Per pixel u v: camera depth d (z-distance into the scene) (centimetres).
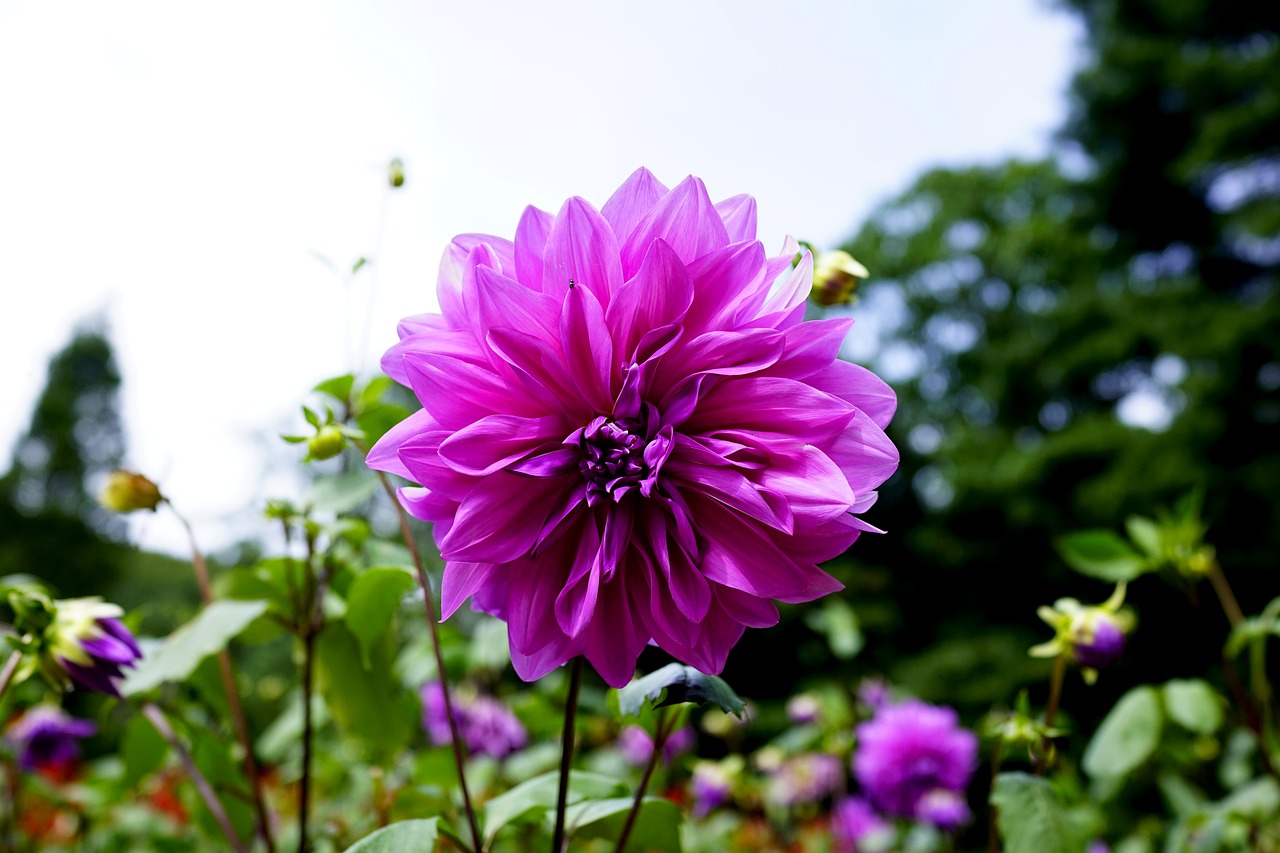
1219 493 497
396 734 61
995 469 590
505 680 97
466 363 41
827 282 59
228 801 64
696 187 43
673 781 123
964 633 531
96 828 104
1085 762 71
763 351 41
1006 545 561
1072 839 51
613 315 41
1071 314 637
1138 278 657
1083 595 536
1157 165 672
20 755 87
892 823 130
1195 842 77
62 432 998
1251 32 664
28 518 788
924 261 777
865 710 121
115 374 1058
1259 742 70
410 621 87
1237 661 366
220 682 65
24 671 53
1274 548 478
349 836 63
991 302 746
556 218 42
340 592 63
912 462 660
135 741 65
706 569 40
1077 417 654
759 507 39
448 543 39
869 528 41
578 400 42
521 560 41
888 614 548
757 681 451
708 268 42
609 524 40
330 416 52
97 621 54
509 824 54
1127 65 668
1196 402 539
